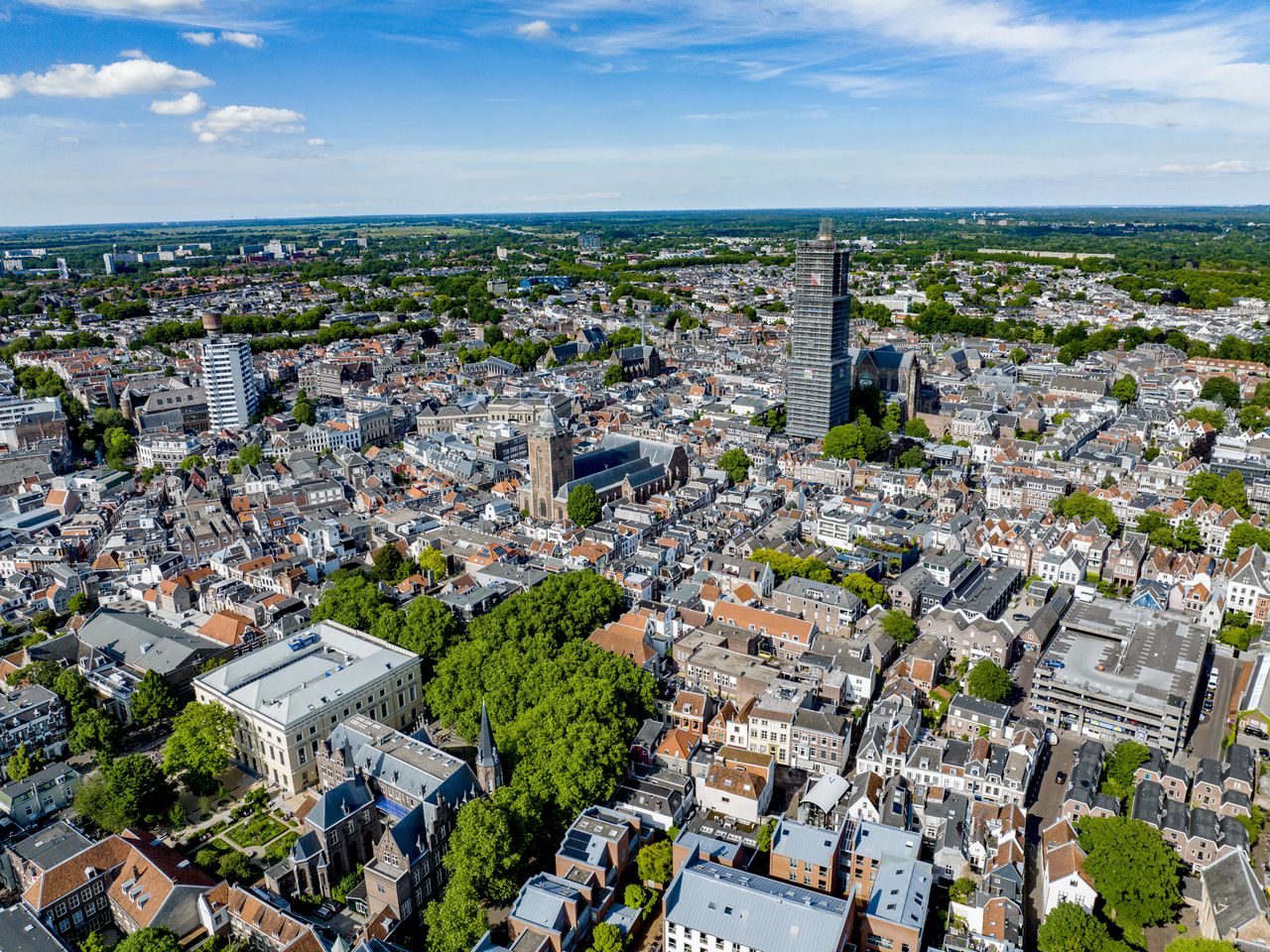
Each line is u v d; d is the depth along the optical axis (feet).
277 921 598.75
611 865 652.48
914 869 631.97
